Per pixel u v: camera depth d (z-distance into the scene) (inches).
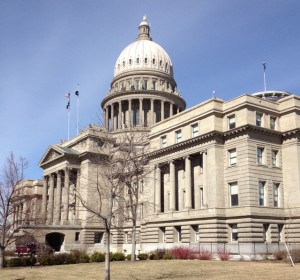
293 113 2637.8
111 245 3516.2
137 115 4694.9
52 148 3998.5
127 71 5059.1
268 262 1883.6
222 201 2559.1
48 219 3668.8
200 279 1289.4
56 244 3614.7
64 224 3548.2
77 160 3811.5
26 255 2657.5
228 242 2488.9
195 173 2854.3
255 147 2532.0
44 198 4156.0
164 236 2989.7
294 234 2491.4
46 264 2001.7
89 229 3553.2
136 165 2214.6
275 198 2571.4
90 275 1483.8
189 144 2817.4
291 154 2613.2
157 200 3075.8
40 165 4266.7
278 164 2637.8
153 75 5017.2
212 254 2292.1
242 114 2559.1
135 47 5221.5
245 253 2315.5
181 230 2785.4
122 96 4694.9
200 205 2770.7
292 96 2664.9
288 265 1652.3
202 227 2593.5
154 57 5132.9
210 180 2603.3
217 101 2711.6
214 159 2598.4
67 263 2052.2
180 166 3009.4
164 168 3144.7
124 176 1952.5
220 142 2650.1
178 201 2982.3
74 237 3521.2
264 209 2458.2
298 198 2517.2
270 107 2677.2
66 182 3722.9
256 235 2375.7
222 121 2691.9
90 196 3481.8
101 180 3250.5
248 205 2402.8
